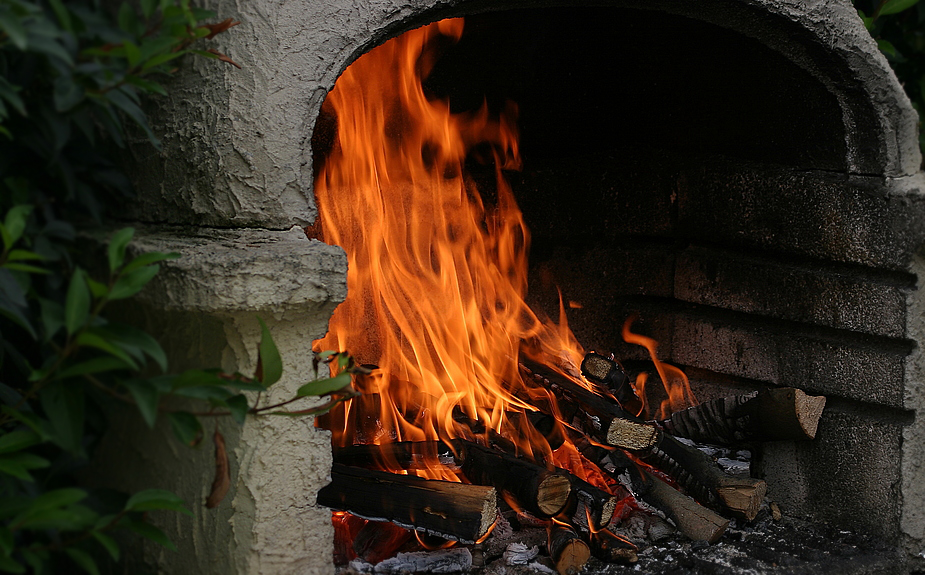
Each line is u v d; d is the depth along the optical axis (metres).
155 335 1.63
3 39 1.24
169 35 1.36
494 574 1.85
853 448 2.13
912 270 2.00
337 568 1.82
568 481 1.90
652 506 2.16
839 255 2.13
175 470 1.61
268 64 1.55
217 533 1.56
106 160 1.58
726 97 2.35
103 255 1.55
